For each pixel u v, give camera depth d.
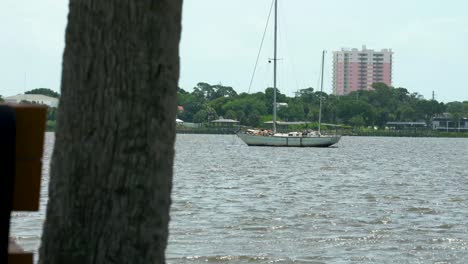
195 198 82.12
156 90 11.54
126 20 11.40
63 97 11.66
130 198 11.41
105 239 11.38
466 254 46.62
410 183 116.38
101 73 11.42
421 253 46.81
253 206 74.50
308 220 62.81
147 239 11.48
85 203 11.42
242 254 44.88
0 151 10.34
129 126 11.42
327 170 150.12
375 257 45.12
